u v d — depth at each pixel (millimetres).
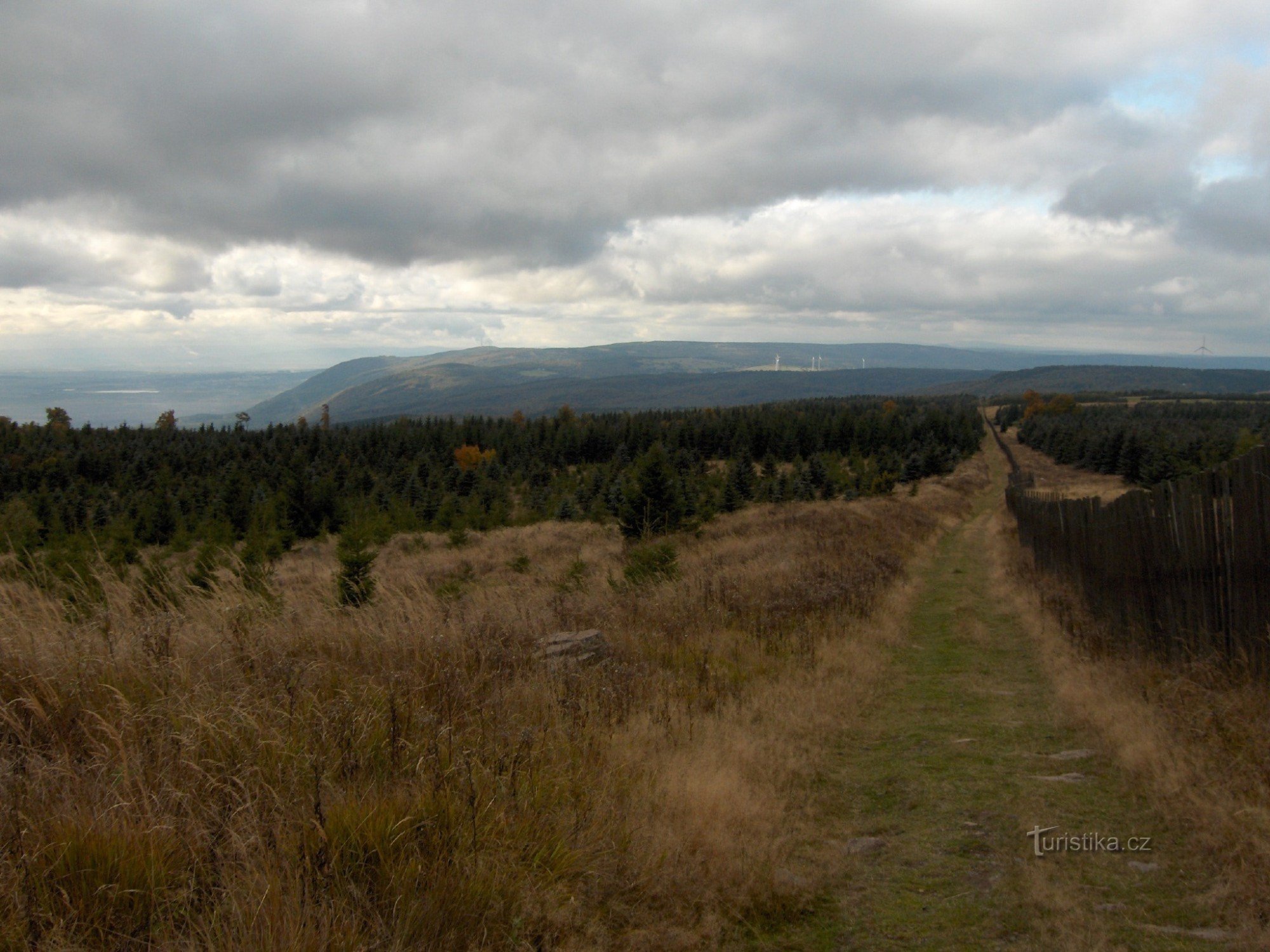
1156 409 125625
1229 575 6355
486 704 5438
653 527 23969
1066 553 13984
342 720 4598
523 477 69625
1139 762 5301
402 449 94938
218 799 3693
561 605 9820
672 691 6914
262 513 34906
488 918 3189
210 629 6020
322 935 2771
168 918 2936
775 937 3387
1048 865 4035
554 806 4191
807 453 85625
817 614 11141
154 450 93375
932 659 10117
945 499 42781
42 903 2840
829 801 5098
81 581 7453
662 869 3760
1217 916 3408
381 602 8562
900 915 3598
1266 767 4555
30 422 120875
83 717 4402
